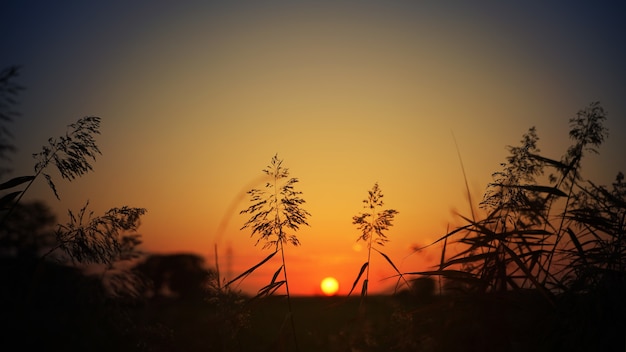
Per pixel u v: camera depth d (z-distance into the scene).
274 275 3.50
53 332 3.40
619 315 3.08
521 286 3.81
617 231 3.63
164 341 3.81
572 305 3.34
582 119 3.99
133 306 4.11
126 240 4.18
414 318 3.84
